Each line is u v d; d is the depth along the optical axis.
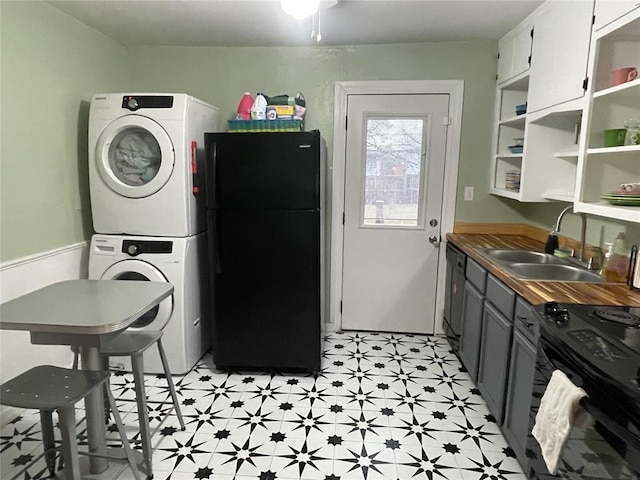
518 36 2.71
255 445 2.11
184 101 2.58
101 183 2.67
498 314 2.16
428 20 2.65
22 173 2.34
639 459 0.99
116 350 1.83
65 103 2.65
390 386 2.69
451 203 3.29
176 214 2.66
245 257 2.69
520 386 1.87
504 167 3.16
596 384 1.17
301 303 2.73
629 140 1.79
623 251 1.97
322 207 3.13
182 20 2.70
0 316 1.53
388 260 3.43
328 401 2.51
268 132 2.63
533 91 2.48
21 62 2.30
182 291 2.69
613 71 1.82
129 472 1.92
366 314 3.52
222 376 2.81
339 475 1.91
